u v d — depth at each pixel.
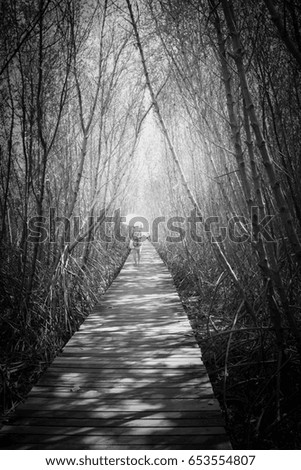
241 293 3.53
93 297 6.04
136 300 5.83
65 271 5.09
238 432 2.67
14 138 4.40
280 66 3.16
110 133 6.35
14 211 4.81
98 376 2.85
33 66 4.20
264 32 3.00
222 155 3.92
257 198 2.77
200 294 6.51
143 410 2.30
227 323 4.61
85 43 5.10
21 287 4.16
